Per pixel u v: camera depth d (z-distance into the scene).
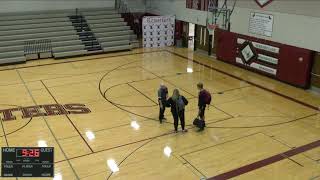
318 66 16.30
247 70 19.86
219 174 9.81
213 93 16.14
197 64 20.91
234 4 20.34
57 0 24.98
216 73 19.19
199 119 12.55
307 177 9.70
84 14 25.25
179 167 10.13
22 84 16.95
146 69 19.69
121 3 27.28
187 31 24.88
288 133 12.34
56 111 13.91
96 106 14.49
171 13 26.00
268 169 10.09
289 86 17.34
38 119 13.16
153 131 12.38
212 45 22.69
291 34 17.27
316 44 16.12
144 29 24.64
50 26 23.38
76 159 10.48
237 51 20.34
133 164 10.27
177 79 18.02
